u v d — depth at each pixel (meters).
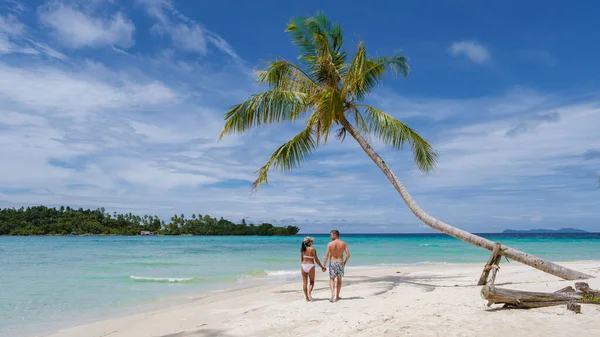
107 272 20.05
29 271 20.48
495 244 10.52
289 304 9.47
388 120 12.39
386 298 9.59
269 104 12.05
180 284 15.52
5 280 16.94
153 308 10.90
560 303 7.21
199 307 10.24
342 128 13.38
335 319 7.46
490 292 7.10
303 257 9.92
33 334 8.34
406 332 6.10
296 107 12.38
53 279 17.17
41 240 79.56
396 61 13.10
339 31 13.11
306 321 7.52
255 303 10.37
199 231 139.62
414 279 13.98
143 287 14.79
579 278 10.38
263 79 12.59
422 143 12.92
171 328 8.02
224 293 13.12
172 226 141.25
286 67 12.77
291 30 12.80
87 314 10.31
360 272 17.33
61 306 11.34
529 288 9.58
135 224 137.75
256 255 33.19
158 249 43.34
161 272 20.00
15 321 9.58
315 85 12.95
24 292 13.75
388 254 34.53
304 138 13.05
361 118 13.65
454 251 39.81
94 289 14.39
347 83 12.62
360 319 7.27
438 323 6.50
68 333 8.27
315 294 11.08
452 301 8.44
